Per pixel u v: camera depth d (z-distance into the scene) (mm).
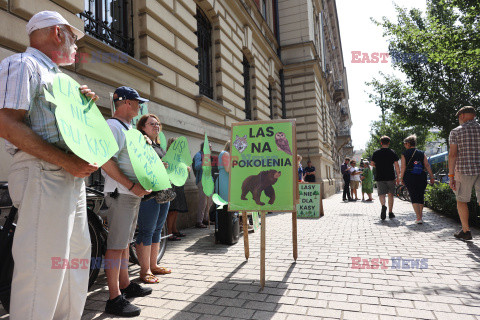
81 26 4164
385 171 6898
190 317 2375
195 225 6578
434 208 7883
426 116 10211
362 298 2635
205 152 4859
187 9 6828
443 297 2598
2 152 3195
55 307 1592
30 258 1524
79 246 1788
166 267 3670
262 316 2357
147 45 5465
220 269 3562
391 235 5078
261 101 11969
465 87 9719
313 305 2525
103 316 2418
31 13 3516
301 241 4898
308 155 15266
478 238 4605
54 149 1555
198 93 7211
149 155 2719
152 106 5609
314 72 15469
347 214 8016
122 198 2557
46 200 1565
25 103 1473
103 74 4453
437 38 7625
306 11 15805
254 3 11359
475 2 6934
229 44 9195
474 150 4352
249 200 3244
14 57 1544
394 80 10836
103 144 1826
